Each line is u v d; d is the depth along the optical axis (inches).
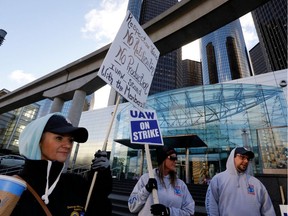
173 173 101.6
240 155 110.0
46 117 50.6
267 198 104.0
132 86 96.5
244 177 109.7
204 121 1136.2
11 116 2288.4
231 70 4911.4
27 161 47.0
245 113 1106.7
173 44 435.5
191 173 1255.5
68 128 49.8
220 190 109.8
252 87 1079.0
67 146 51.5
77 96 612.1
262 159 322.7
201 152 1178.0
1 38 641.6
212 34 5713.6
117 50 91.7
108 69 84.3
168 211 79.0
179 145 828.0
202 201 304.3
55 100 687.7
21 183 34.9
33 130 48.7
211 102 1127.0
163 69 3772.1
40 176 45.4
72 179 55.9
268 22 3779.5
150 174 86.9
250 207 100.1
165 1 4805.6
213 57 5354.3
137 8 4584.2
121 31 96.6
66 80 674.8
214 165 1214.9
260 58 5196.9
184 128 1149.1
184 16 400.8
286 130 912.9
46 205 44.1
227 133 1084.5
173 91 1241.4
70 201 49.7
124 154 1498.5
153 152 1225.4
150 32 451.5
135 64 101.0
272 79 1358.3
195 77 5762.8
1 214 30.8
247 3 328.2
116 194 403.9
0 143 2130.9
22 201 40.6
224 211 103.7
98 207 59.4
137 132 98.0
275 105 1070.4
